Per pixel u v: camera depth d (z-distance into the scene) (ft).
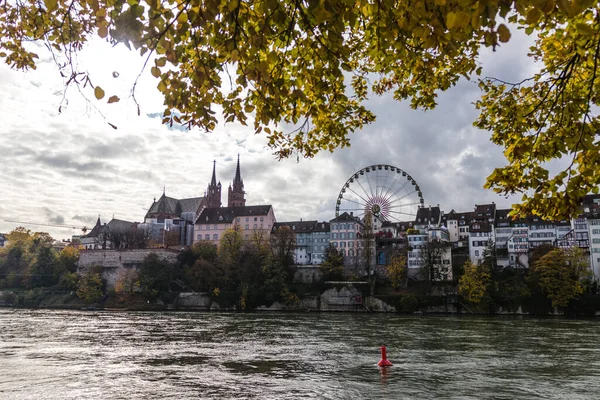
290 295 367.45
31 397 65.82
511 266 370.73
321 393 68.95
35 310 338.95
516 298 310.24
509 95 32.01
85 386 72.69
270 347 123.03
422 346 124.67
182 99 24.16
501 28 14.73
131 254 432.66
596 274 350.02
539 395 68.28
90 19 27.17
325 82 26.81
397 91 39.75
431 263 370.12
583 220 376.27
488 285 318.86
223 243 441.27
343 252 465.88
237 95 26.53
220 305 377.50
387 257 436.76
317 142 41.86
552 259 308.40
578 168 24.73
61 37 25.38
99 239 570.46
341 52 22.47
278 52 26.22
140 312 325.42
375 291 366.22
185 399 65.16
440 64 32.19
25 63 32.42
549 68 29.19
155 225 554.87
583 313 296.30
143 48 20.79
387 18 19.94
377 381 77.71
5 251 486.79
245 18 22.62
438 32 17.88
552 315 299.99
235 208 548.31
